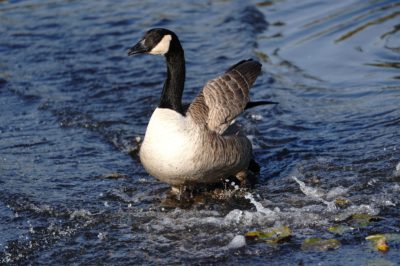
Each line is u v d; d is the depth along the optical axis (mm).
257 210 10844
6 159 13266
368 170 11961
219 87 11430
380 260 9266
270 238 9977
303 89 15953
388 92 15344
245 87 11625
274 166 12664
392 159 12211
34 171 12727
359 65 17062
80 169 12812
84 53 18781
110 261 9672
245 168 11844
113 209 11234
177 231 10414
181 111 11039
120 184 12164
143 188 12008
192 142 10664
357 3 21156
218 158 10945
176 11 21656
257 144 13516
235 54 18016
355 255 9438
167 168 10742
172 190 11742
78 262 9695
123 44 19188
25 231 10578
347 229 10102
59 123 14961
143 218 10875
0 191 11891
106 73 17391
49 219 10945
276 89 15969
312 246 9719
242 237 9938
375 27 19203
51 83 17125
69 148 13742
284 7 21641
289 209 10836
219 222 10562
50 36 20156
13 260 9789
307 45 18562
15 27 21031
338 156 12680
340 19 20094
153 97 15836
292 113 14773
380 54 17578
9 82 17328
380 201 10859
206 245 9953
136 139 13953
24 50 19281
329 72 16844
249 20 20375
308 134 13789
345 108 14797
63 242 10234
